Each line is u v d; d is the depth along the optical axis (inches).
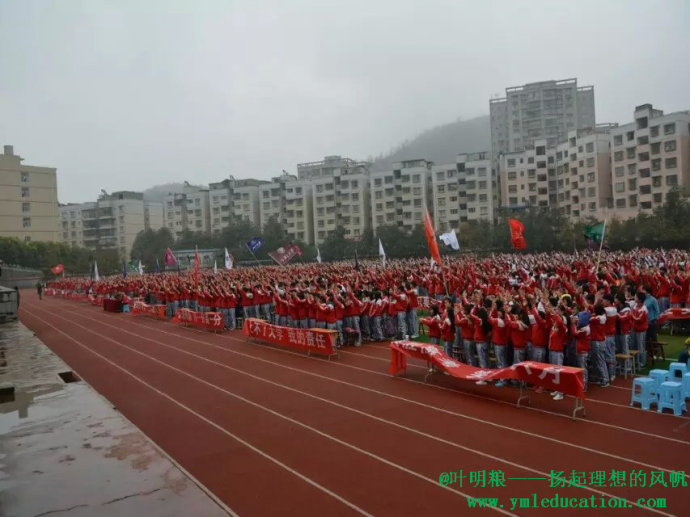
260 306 1108.5
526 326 538.6
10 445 402.9
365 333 852.6
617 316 561.0
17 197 3909.9
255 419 474.0
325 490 327.6
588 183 3191.4
